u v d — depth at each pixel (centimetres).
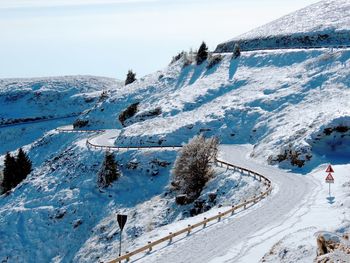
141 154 5334
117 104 8712
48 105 14225
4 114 13762
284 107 5616
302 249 1698
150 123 6475
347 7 9794
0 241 4631
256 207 2950
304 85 5962
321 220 2334
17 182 6662
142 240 2664
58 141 7931
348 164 3819
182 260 2084
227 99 6494
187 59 9344
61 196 5178
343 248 1438
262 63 7612
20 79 18350
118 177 5088
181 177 4456
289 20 10425
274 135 4925
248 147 5272
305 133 4447
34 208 5047
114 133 7450
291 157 4238
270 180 3712
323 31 8481
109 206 4756
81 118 8931
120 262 2111
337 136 4241
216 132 5688
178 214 4103
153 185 4897
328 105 5059
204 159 4384
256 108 5866
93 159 5706
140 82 9694
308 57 7038
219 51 10631
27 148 8731
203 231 2538
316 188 3297
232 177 4103
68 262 4194
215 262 2005
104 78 18275
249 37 10238
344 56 6334
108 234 4216
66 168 5916
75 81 16512
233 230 2481
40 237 4612
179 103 6931
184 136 5734
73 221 4688
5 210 5262
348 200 2634
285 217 2600
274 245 1941
